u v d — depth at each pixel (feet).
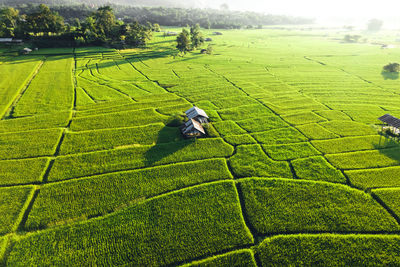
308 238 102.68
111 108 218.38
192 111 192.03
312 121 198.08
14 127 183.42
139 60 390.42
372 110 216.95
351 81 299.79
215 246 100.73
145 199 122.83
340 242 101.04
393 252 97.04
